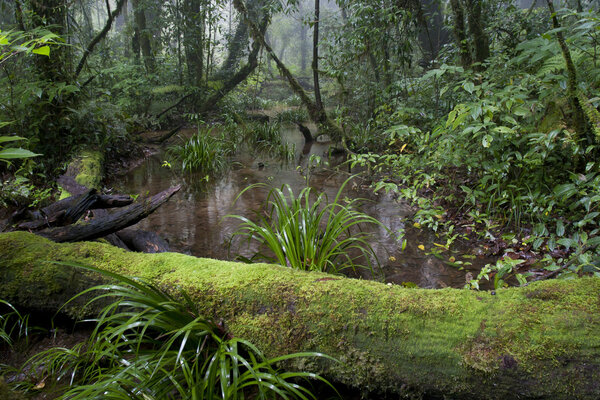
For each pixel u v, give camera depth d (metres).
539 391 1.46
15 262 2.40
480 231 3.69
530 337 1.51
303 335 1.82
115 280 2.24
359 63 8.57
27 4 6.09
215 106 14.10
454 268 3.12
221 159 7.22
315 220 2.89
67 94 6.08
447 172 4.81
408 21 7.26
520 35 6.91
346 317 1.77
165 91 12.05
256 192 5.32
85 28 13.38
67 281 2.32
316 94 8.80
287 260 2.83
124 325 1.77
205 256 3.37
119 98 10.99
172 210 4.61
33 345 2.30
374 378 1.71
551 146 3.34
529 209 3.57
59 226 2.99
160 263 2.32
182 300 2.06
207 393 1.64
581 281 1.70
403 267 3.16
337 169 6.39
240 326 1.94
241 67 14.97
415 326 1.68
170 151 8.36
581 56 3.76
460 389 1.58
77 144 6.06
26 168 5.19
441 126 4.23
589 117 3.21
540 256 3.12
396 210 4.49
